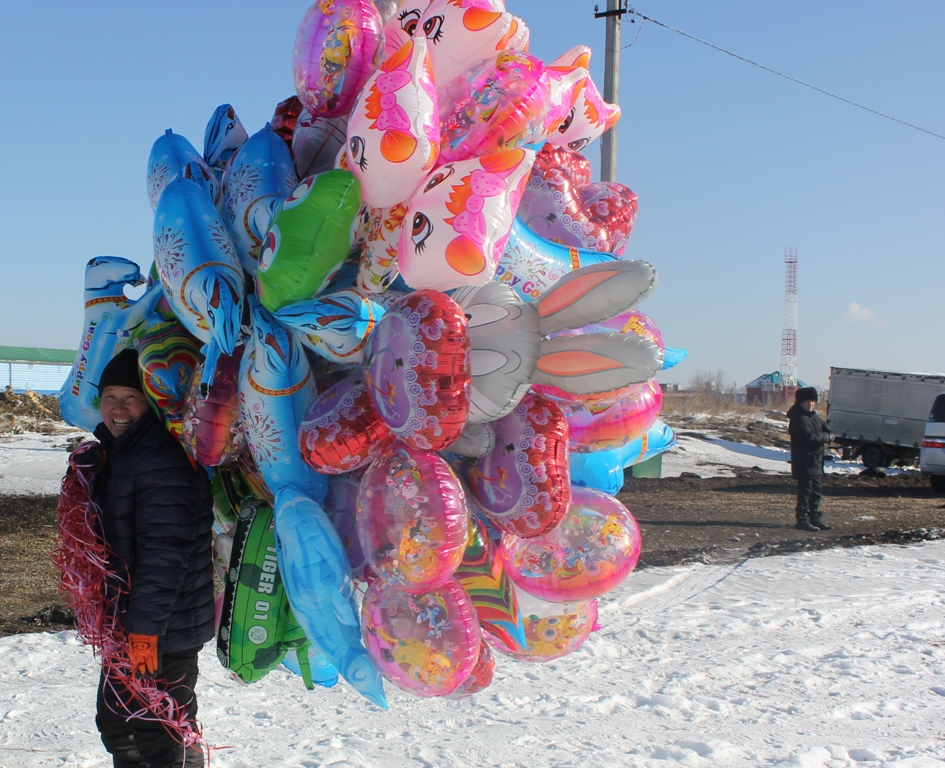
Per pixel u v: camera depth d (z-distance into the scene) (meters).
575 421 3.09
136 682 2.73
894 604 7.26
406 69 2.57
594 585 2.98
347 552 2.81
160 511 2.79
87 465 2.83
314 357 2.94
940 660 5.70
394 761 3.91
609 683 5.12
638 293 2.47
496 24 2.75
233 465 3.05
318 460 2.65
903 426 20.62
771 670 5.45
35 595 7.05
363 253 2.78
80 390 3.12
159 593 2.76
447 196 2.49
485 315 2.60
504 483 2.79
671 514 12.46
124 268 3.18
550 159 3.34
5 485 13.27
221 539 3.17
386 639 2.69
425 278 2.53
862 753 4.14
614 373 2.58
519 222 3.02
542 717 4.54
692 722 4.53
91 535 2.78
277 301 2.65
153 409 2.93
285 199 2.71
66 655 5.34
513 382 2.56
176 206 2.84
